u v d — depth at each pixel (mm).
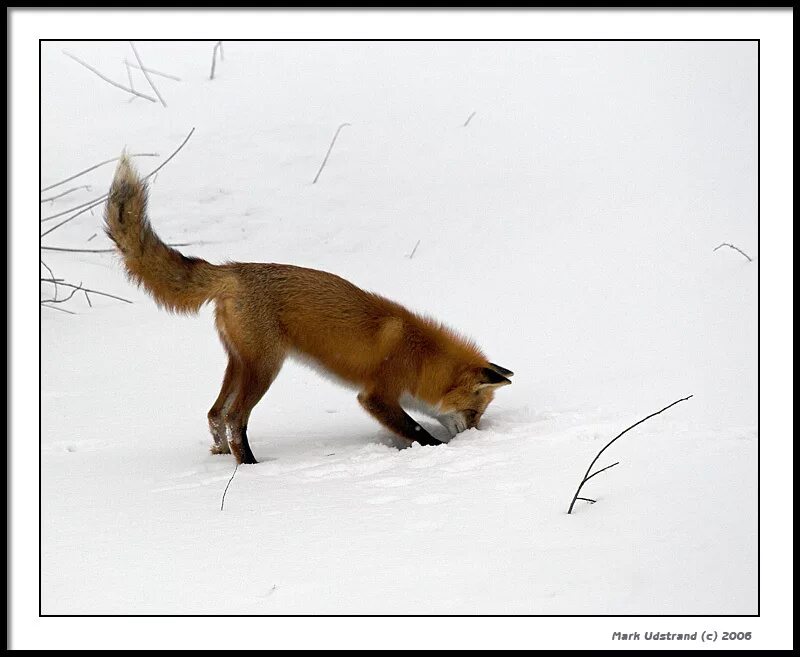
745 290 14422
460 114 24062
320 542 7098
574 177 20891
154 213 20391
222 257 18953
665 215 18562
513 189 20703
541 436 9672
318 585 6320
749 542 6480
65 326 16062
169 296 10617
